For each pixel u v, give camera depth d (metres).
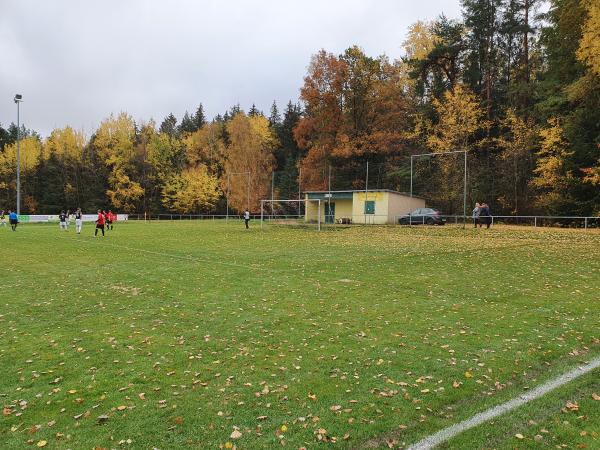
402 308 9.16
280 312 8.94
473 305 9.36
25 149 74.56
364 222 41.31
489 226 30.06
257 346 6.85
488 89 43.56
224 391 5.20
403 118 52.97
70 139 75.31
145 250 21.39
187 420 4.50
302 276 13.32
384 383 5.36
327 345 6.83
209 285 12.01
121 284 12.29
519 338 7.05
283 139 91.12
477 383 5.33
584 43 25.23
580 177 30.98
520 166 38.66
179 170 80.50
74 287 11.89
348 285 11.77
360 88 53.66
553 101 32.12
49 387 5.38
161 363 6.16
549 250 18.88
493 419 4.43
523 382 5.38
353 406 4.77
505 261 15.91
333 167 53.56
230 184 71.38
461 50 45.03
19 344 7.06
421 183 46.22
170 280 12.87
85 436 4.22
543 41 34.19
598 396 4.91
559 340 6.91
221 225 47.41
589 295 10.16
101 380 5.57
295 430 4.28
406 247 21.50
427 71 48.09
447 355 6.31
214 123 91.25
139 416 4.60
